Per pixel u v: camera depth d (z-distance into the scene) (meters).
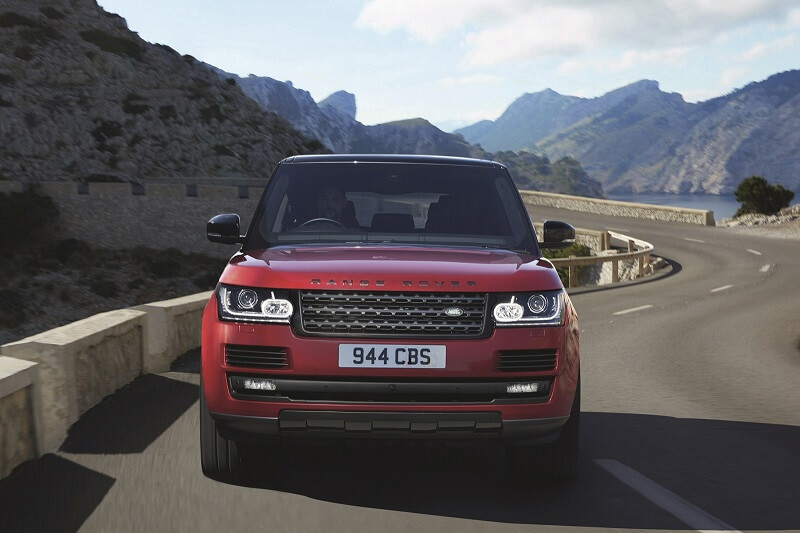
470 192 6.02
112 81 125.75
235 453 5.02
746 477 5.52
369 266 4.79
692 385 9.44
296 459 5.75
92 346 7.63
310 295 4.60
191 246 72.69
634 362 11.17
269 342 4.58
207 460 5.07
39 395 5.89
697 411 7.94
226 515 4.49
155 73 132.38
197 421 6.94
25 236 70.19
